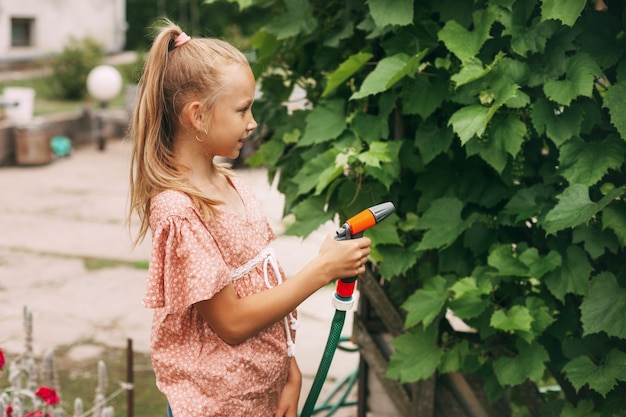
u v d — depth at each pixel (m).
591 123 2.35
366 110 2.83
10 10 15.71
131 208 1.83
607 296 2.33
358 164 2.62
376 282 2.92
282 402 1.97
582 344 2.49
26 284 5.95
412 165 2.71
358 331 3.08
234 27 18.14
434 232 2.60
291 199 2.98
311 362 4.55
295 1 2.87
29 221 7.85
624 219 2.26
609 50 2.31
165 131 1.79
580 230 2.36
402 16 2.40
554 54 2.34
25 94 11.04
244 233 1.81
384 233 2.65
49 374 3.25
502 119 2.39
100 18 18.23
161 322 1.79
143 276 6.21
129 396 3.61
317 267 1.73
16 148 10.71
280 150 3.05
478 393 2.88
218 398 1.78
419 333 2.78
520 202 2.52
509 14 2.34
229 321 1.72
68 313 5.36
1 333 4.95
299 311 5.34
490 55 2.46
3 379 4.19
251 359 1.80
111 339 4.94
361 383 3.17
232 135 1.76
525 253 2.46
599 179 2.26
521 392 2.75
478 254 2.61
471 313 2.50
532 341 2.51
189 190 1.73
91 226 7.72
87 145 12.54
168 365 1.79
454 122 2.32
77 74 14.62
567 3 2.17
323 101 2.77
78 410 3.08
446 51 2.60
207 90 1.73
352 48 2.94
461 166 2.69
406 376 2.71
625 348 2.44
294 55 3.16
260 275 1.84
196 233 1.70
